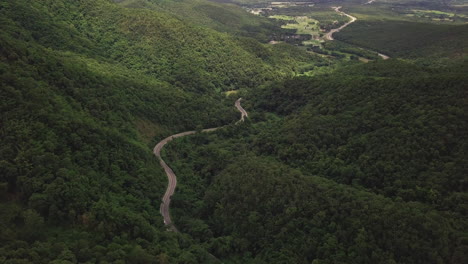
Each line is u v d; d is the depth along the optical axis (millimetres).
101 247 90875
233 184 134375
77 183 101500
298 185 120438
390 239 91875
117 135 136625
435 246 87000
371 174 121750
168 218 127938
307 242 101250
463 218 94312
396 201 106688
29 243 86438
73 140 113875
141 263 93062
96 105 145000
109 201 108750
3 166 94875
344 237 97562
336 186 117938
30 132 105375
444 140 118375
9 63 125375
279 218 112562
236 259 110062
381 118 144375
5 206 90875
